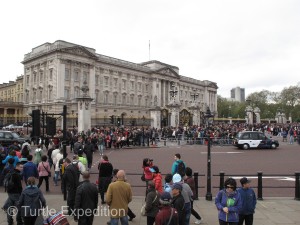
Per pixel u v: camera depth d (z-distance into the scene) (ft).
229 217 26.17
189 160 87.30
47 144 96.37
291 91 439.22
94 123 181.78
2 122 214.07
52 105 280.72
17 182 34.32
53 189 52.29
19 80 389.19
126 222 29.14
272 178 61.98
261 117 480.64
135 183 57.47
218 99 608.19
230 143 136.67
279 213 38.83
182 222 28.22
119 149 118.42
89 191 29.22
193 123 191.11
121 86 361.30
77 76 300.81
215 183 57.11
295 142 153.17
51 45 294.66
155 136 137.80
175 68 451.12
